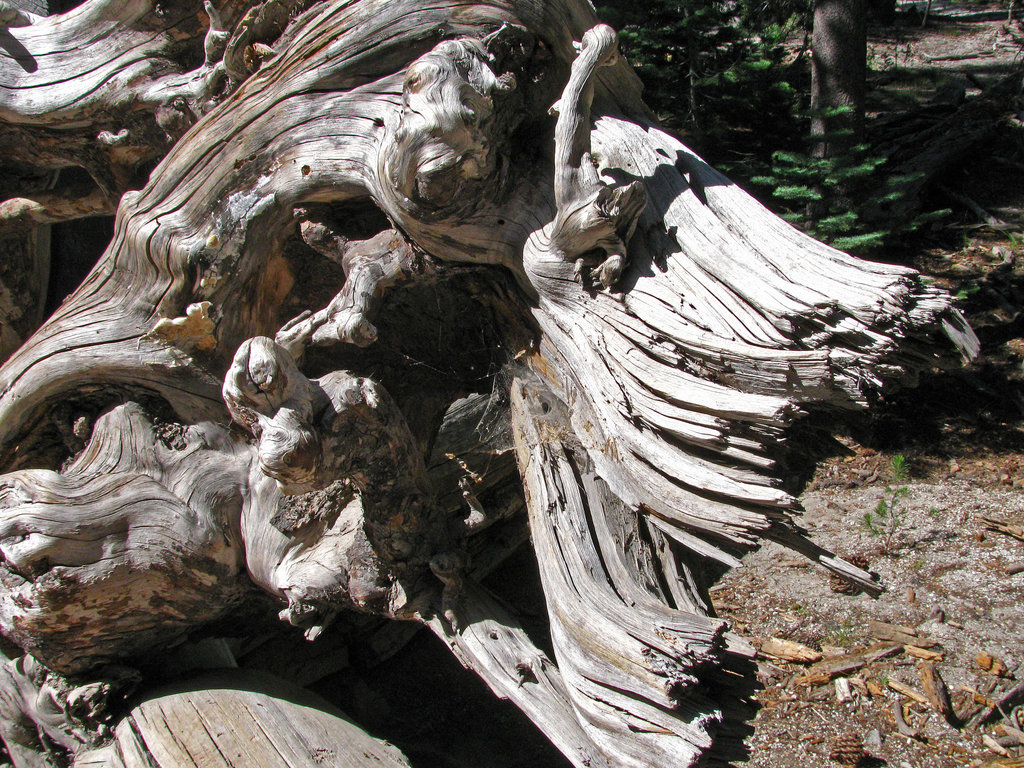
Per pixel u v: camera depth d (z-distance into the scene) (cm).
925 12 920
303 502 223
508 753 263
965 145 558
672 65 486
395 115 196
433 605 204
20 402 236
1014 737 248
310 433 181
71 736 229
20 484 222
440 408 246
